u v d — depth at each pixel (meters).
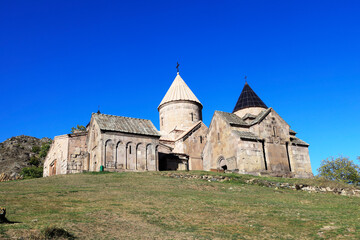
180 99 47.09
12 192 19.09
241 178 27.95
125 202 17.09
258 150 34.72
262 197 21.30
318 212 16.98
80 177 26.70
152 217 14.38
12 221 12.19
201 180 26.86
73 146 38.72
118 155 34.22
